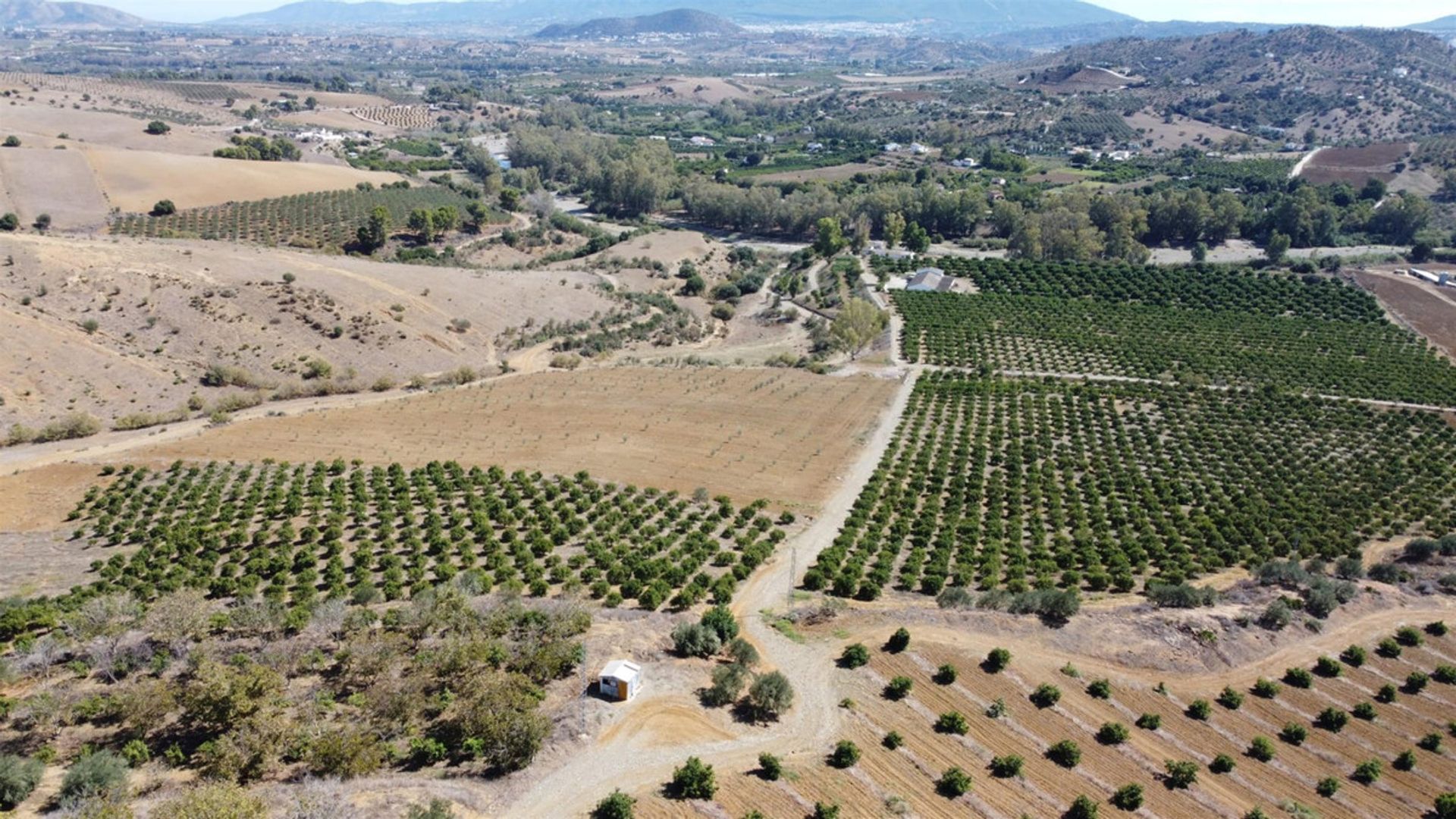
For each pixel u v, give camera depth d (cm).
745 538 8362
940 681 5866
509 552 8125
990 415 12594
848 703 5559
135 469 9769
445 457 10400
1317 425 12431
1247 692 6078
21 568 7669
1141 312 17838
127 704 4916
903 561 8206
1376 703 6059
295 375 13038
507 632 5878
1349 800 5144
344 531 8506
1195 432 12069
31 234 15100
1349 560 8194
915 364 15012
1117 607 7131
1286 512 9600
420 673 5419
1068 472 10562
